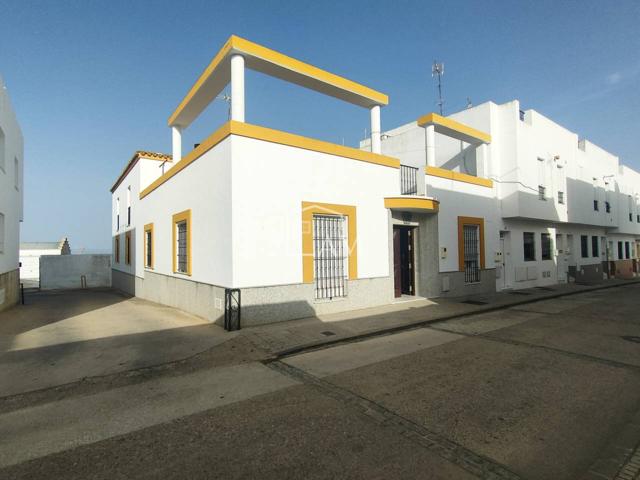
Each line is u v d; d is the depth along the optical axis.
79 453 3.00
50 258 23.47
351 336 6.80
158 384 4.61
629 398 4.04
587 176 18.98
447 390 4.30
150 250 13.81
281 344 6.25
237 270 7.19
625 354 5.79
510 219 14.72
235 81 7.73
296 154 8.15
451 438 3.19
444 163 15.46
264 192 7.61
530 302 11.70
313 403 3.98
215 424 3.50
